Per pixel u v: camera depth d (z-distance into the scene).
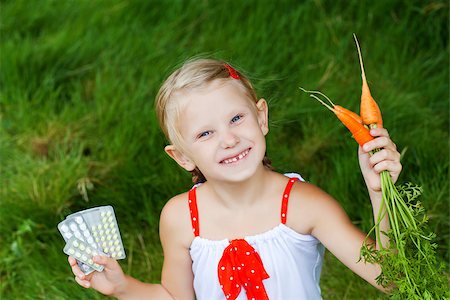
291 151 4.67
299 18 5.45
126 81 5.22
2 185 4.64
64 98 5.28
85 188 4.55
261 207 3.03
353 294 3.89
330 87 4.95
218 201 3.06
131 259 4.23
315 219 3.02
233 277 2.99
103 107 5.05
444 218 4.15
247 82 3.05
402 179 4.36
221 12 5.62
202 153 2.94
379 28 5.35
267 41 5.31
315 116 4.82
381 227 2.92
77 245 2.91
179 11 5.70
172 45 5.46
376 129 2.86
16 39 5.63
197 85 2.93
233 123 2.92
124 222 4.42
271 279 3.02
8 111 5.17
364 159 2.90
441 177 4.34
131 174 4.59
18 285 4.17
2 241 4.37
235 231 3.04
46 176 4.66
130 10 5.75
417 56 5.15
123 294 3.09
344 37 5.30
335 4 5.50
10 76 5.32
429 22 5.30
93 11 5.80
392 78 5.02
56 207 4.47
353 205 4.31
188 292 3.24
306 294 3.07
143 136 4.80
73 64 5.45
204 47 5.33
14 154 4.87
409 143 4.52
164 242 3.20
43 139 4.96
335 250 3.03
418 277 2.76
